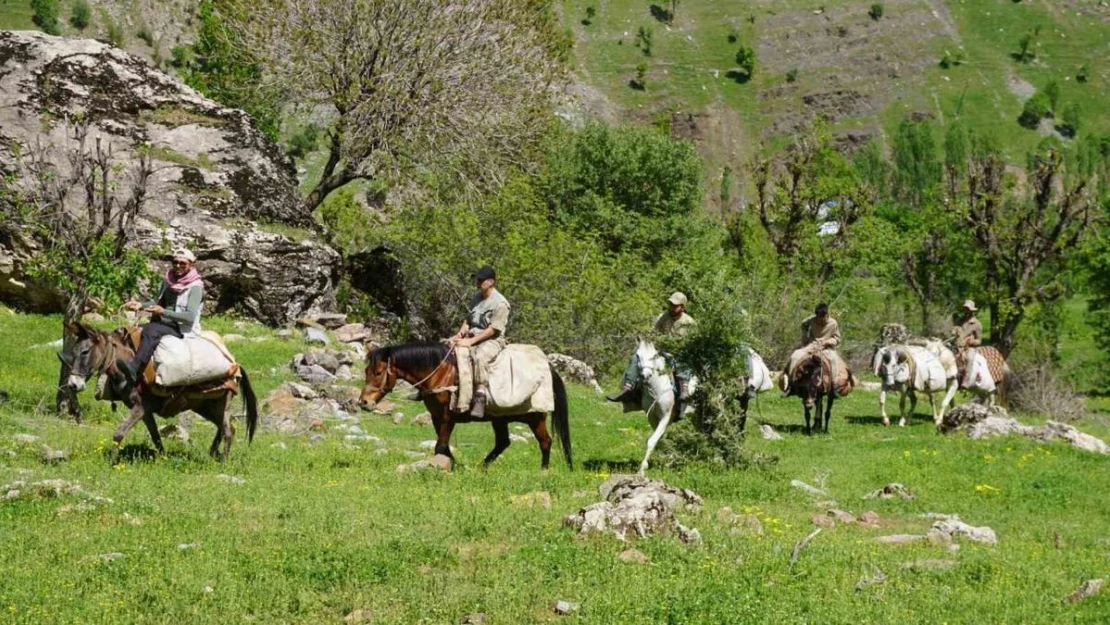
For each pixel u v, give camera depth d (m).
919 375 28.17
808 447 23.33
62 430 18.11
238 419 21.98
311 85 39.91
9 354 25.14
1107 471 20.84
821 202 56.09
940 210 57.50
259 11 39.59
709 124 198.25
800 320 42.56
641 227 51.16
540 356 17.47
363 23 39.06
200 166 31.98
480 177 40.53
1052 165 51.12
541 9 45.09
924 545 13.60
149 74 32.78
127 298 20.78
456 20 39.75
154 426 16.33
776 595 10.66
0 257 28.86
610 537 12.12
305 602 10.08
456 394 16.69
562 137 52.47
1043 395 38.91
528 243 36.22
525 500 14.20
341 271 35.62
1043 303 53.31
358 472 16.28
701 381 18.34
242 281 31.62
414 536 11.99
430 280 36.94
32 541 11.23
